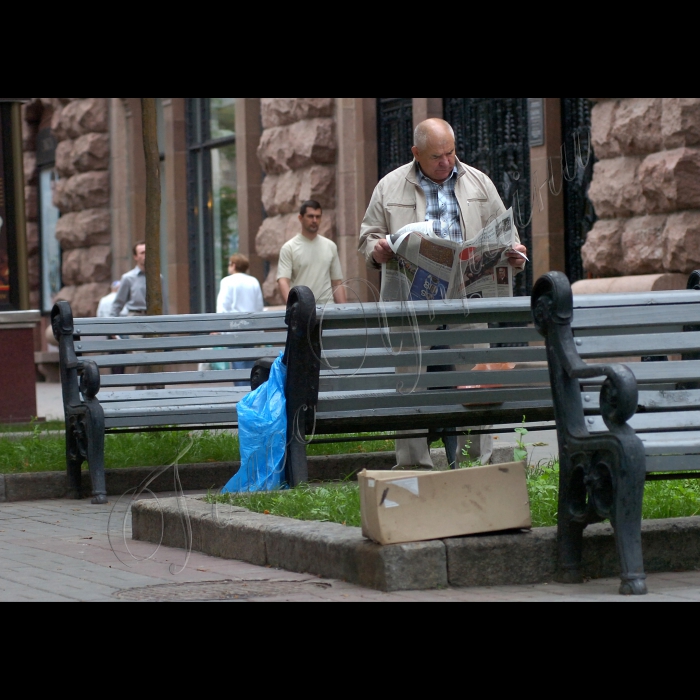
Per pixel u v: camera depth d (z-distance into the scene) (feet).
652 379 58.08
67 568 64.49
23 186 153.99
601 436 52.95
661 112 135.54
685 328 70.08
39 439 115.85
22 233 152.87
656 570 58.18
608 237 143.64
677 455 53.52
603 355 57.47
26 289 152.15
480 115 174.91
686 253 132.77
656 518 61.62
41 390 258.78
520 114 167.02
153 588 57.52
